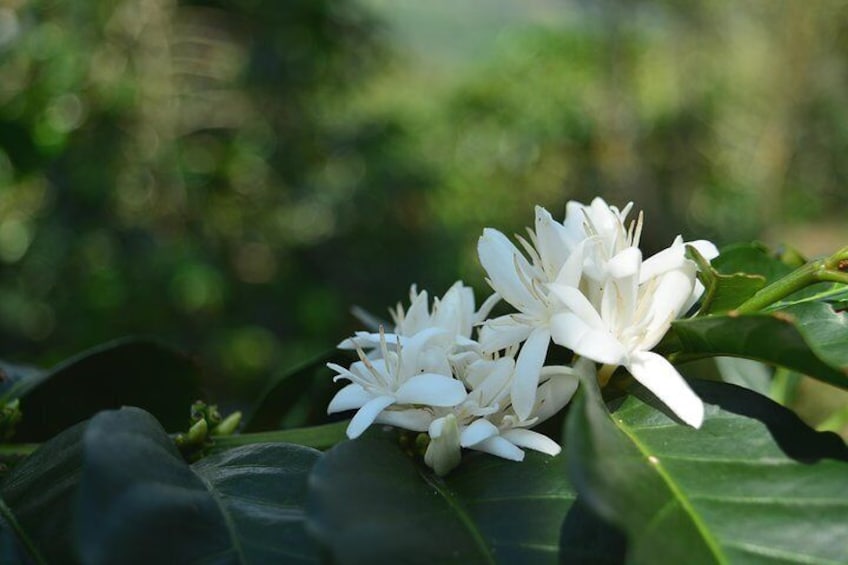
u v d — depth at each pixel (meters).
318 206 7.39
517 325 1.17
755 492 0.98
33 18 5.94
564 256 1.19
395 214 7.78
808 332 1.24
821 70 10.93
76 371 1.73
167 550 0.98
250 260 7.21
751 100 11.16
